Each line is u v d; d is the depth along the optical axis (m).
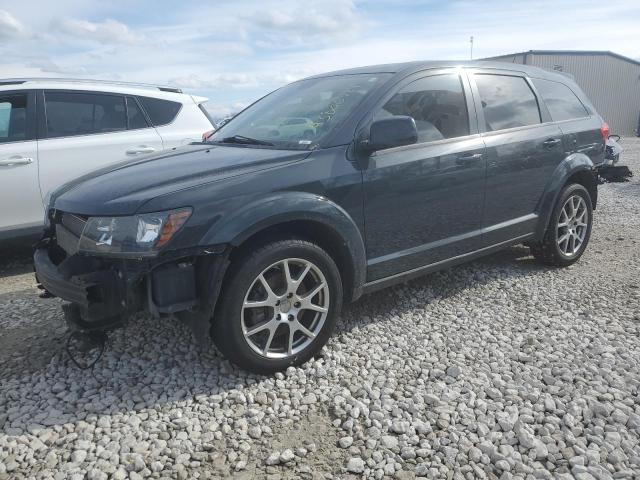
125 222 2.64
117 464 2.33
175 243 2.62
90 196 2.91
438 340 3.42
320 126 3.42
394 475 2.25
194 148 3.82
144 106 5.77
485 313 3.85
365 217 3.29
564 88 5.04
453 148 3.75
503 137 4.13
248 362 2.90
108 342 3.43
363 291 3.40
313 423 2.61
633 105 29.75
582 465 2.26
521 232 4.40
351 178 3.20
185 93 6.17
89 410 2.71
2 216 5.00
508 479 2.20
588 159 4.86
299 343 3.11
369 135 3.30
